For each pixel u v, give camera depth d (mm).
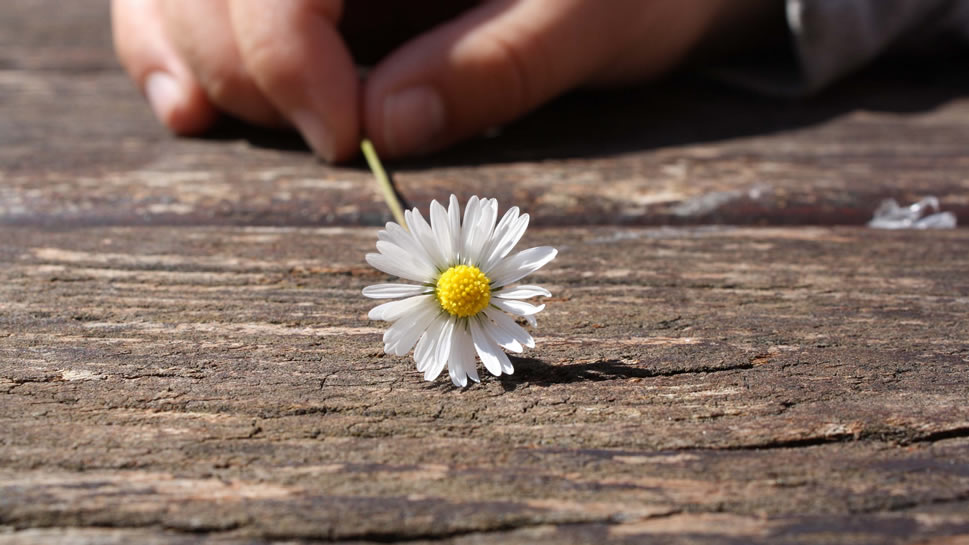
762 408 226
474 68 304
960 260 265
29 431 219
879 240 273
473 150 318
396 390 229
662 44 340
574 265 263
